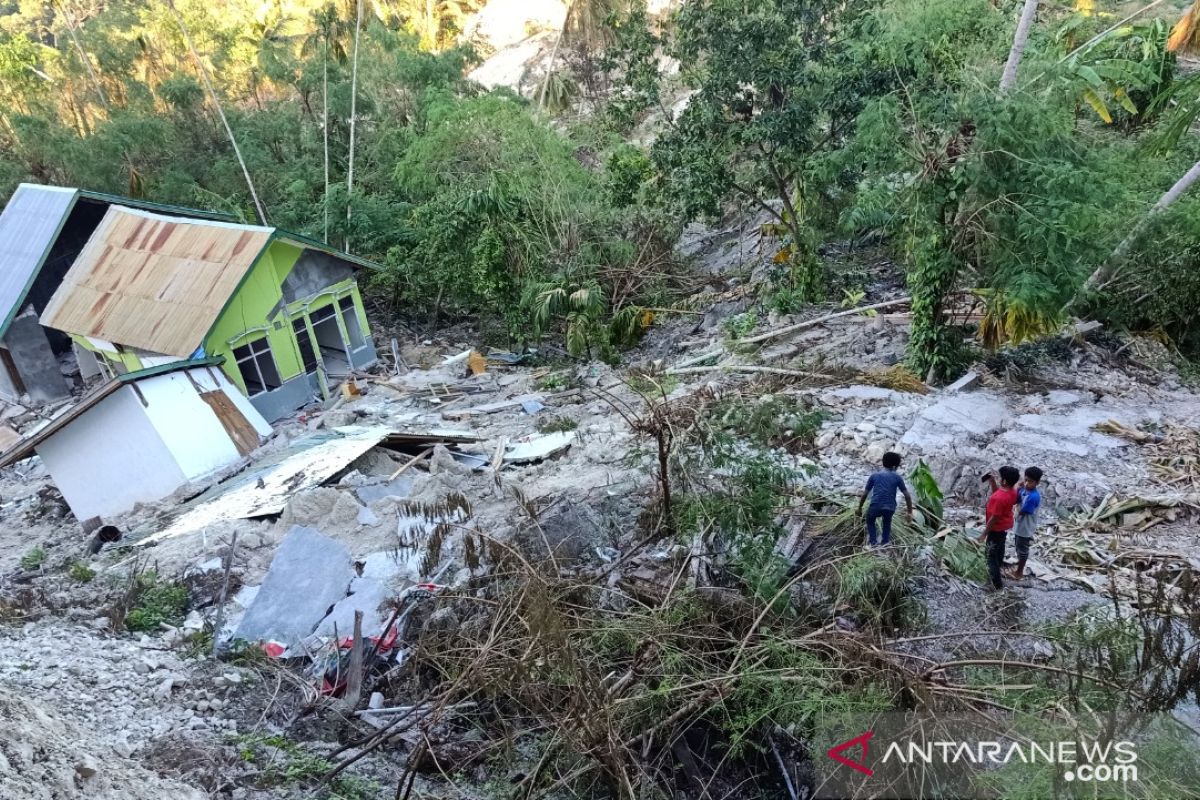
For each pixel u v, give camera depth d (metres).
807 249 19.47
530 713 7.63
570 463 13.04
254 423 15.82
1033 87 14.66
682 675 7.14
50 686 7.59
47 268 21.22
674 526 9.56
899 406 13.62
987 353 15.22
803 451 12.64
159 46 30.64
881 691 6.61
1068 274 13.20
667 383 16.52
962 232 13.95
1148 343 15.39
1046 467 11.53
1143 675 6.16
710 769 7.10
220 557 10.44
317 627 9.13
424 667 8.36
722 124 18.53
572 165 22.11
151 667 8.26
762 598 8.05
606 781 6.70
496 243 20.25
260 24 35.59
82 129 29.53
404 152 24.73
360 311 19.77
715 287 22.53
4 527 14.77
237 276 16.19
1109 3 23.52
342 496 11.24
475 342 22.14
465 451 13.85
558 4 45.41
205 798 6.31
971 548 9.82
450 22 47.38
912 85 15.64
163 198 25.19
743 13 17.70
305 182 25.25
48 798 5.08
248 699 7.96
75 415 14.00
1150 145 16.45
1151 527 10.34
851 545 9.16
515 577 8.59
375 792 6.86
